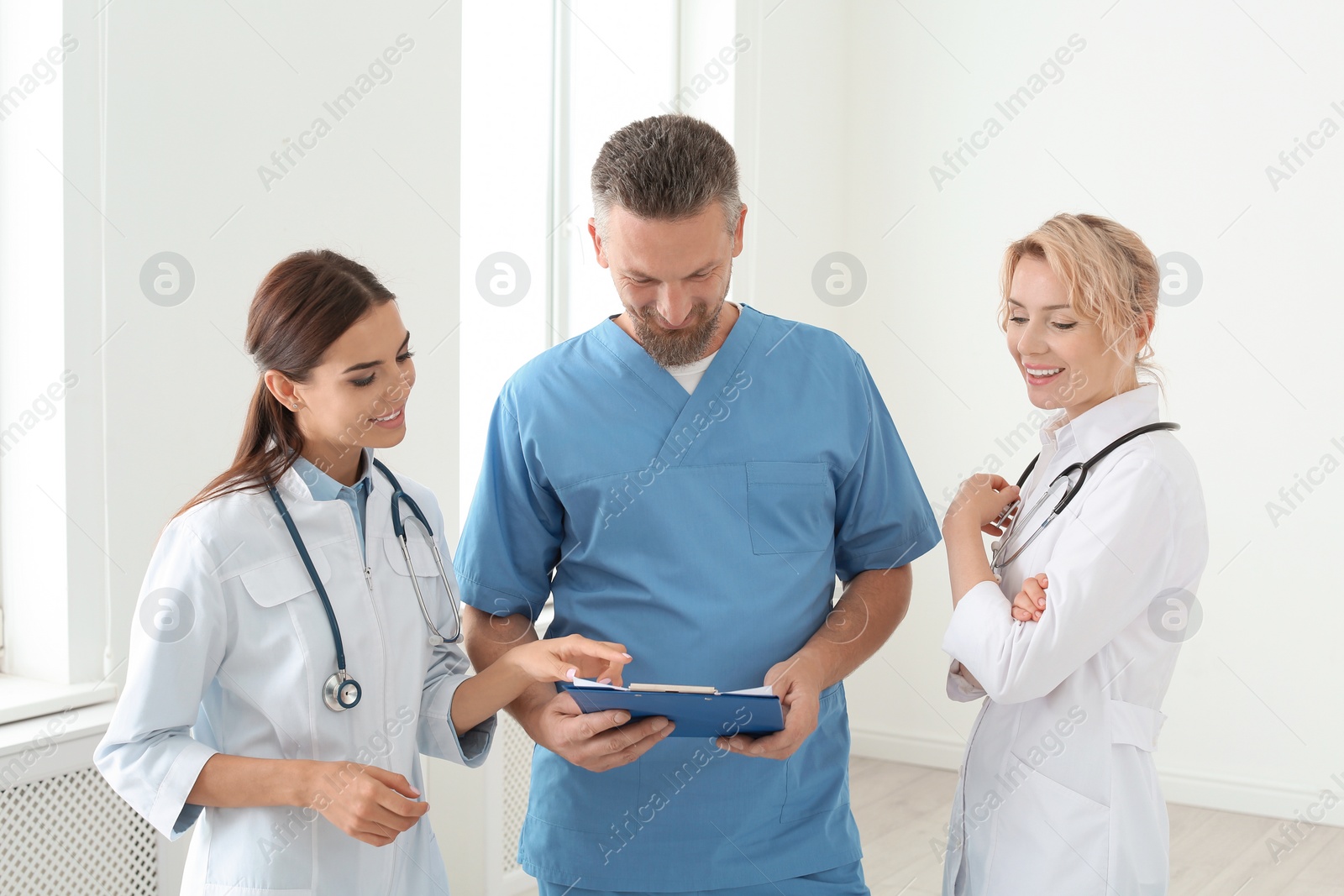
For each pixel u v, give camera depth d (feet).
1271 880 9.41
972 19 12.30
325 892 3.82
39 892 5.75
